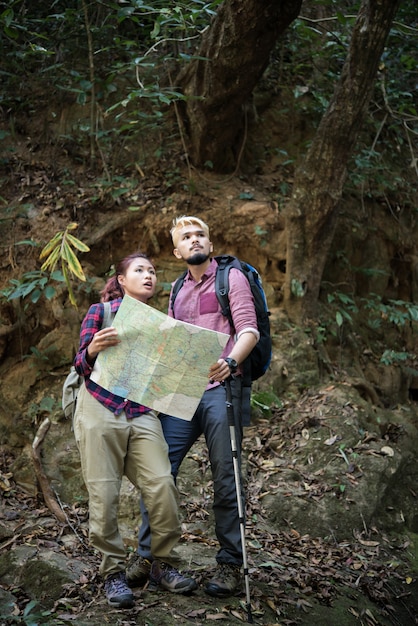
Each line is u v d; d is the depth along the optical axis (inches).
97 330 127.8
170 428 136.9
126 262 132.3
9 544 154.9
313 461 191.8
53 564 143.1
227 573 131.6
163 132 249.9
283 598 137.9
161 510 122.9
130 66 216.4
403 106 258.2
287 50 284.8
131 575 131.8
